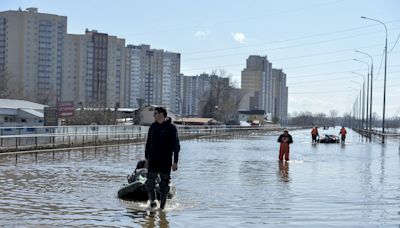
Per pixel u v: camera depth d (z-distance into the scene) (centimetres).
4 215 996
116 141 3959
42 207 1097
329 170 2164
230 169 2133
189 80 17625
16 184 1496
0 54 9619
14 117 5206
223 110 13450
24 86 9550
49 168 2016
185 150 3638
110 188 1432
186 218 1001
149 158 1105
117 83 11506
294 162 2611
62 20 9981
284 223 968
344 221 995
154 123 1110
